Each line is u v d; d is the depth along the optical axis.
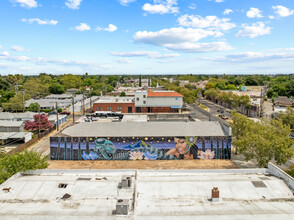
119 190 18.11
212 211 15.10
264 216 14.44
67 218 14.45
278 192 17.83
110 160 37.88
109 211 15.14
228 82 197.88
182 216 14.47
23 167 23.05
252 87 164.38
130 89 166.25
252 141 30.86
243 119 38.75
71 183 19.23
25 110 90.81
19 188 18.55
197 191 17.91
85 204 16.19
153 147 37.88
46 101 98.50
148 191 17.91
